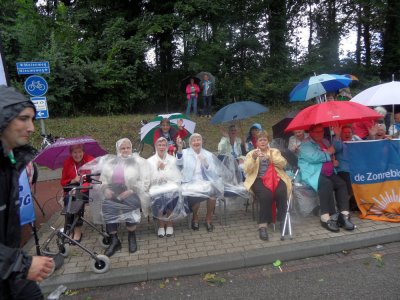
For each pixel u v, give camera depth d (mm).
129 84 15836
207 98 14211
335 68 20234
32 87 8688
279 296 3434
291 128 4805
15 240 1863
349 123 5305
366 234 4578
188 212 4957
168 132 6594
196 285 3750
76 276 3861
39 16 15602
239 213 5797
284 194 4754
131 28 16469
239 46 18922
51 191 7980
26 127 1780
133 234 4598
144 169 4828
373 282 3574
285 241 4516
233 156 5918
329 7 21391
